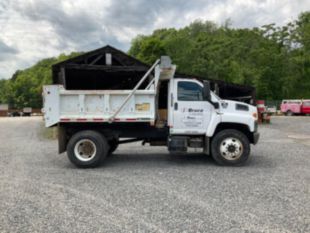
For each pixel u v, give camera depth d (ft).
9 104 244.42
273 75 132.87
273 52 135.13
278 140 40.19
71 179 19.67
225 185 17.89
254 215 13.15
